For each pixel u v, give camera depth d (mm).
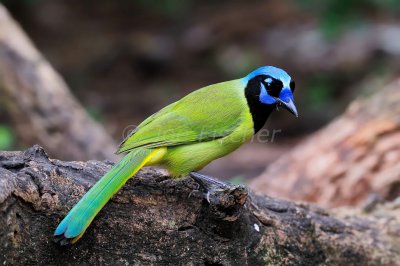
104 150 14758
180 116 8430
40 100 14570
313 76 24156
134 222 7730
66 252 7285
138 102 24250
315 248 9062
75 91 24953
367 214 10203
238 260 8289
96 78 25766
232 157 20188
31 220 7102
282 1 29000
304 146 13703
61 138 14625
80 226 6957
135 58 26625
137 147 8062
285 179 13359
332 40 24734
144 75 26328
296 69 24641
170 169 8352
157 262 7848
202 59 26844
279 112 22344
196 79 25688
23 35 15016
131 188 7875
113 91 25062
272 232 8680
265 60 25406
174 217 7930
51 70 14977
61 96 14789
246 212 8359
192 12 29562
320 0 24688
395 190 12680
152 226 7812
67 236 6863
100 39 27688
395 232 9688
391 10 25766
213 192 7906
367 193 12797
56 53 26625
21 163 7391
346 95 22953
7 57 14508
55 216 7230
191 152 8336
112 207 7652
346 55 24219
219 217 7871
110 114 23516
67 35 27969
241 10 29047
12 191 6898
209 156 8523
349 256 9320
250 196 8570
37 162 7523
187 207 8008
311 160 13328
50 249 7172
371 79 22984
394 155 12867
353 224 9656
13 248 6891
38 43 27125
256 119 8906
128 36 27891
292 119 22250
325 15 24172
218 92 8898
